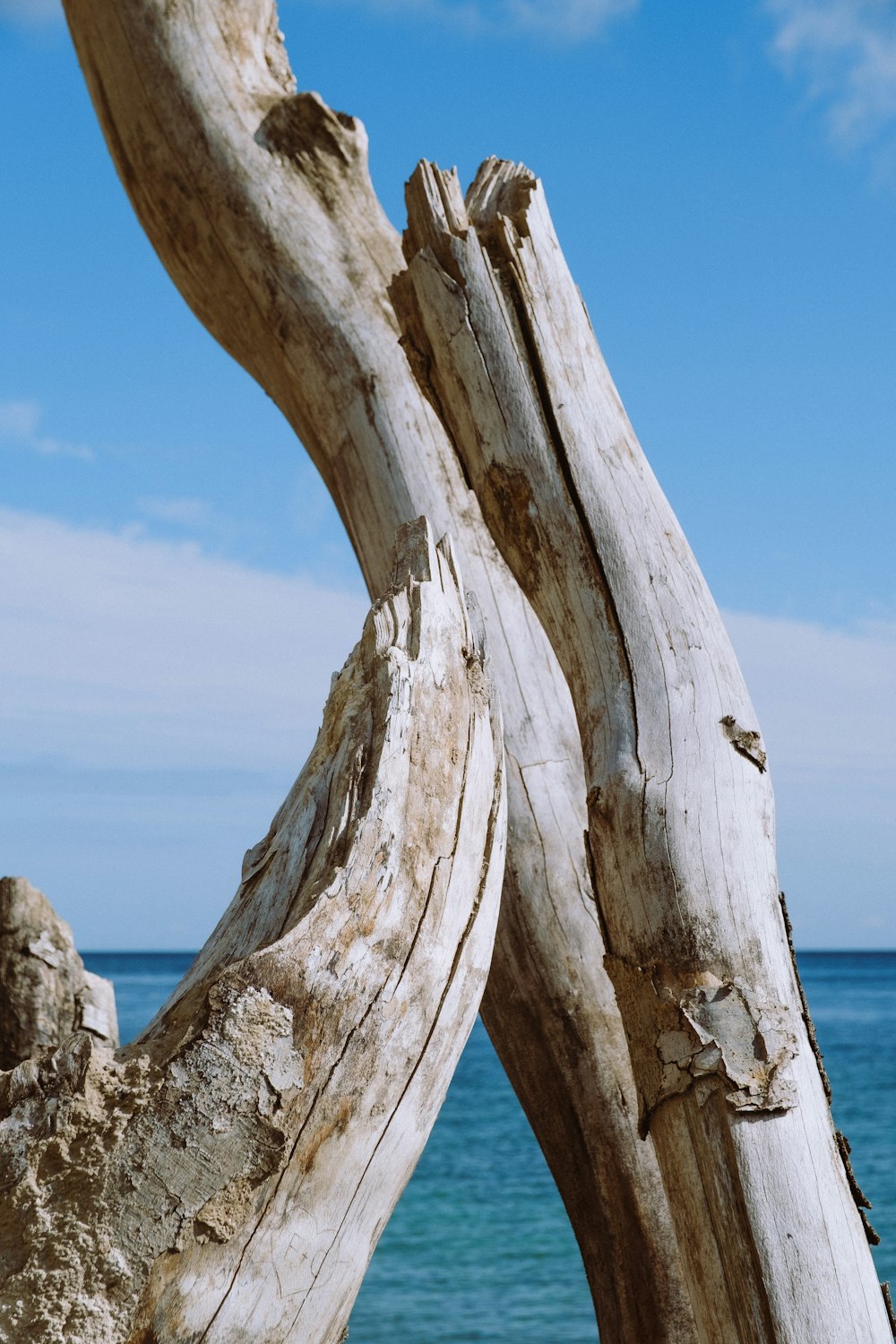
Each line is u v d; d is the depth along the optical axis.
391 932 1.73
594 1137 2.67
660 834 2.12
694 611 2.35
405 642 1.99
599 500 2.40
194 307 3.76
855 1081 27.12
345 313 3.35
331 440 3.38
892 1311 1.91
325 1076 1.63
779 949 2.09
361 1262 1.71
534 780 2.87
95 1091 1.56
